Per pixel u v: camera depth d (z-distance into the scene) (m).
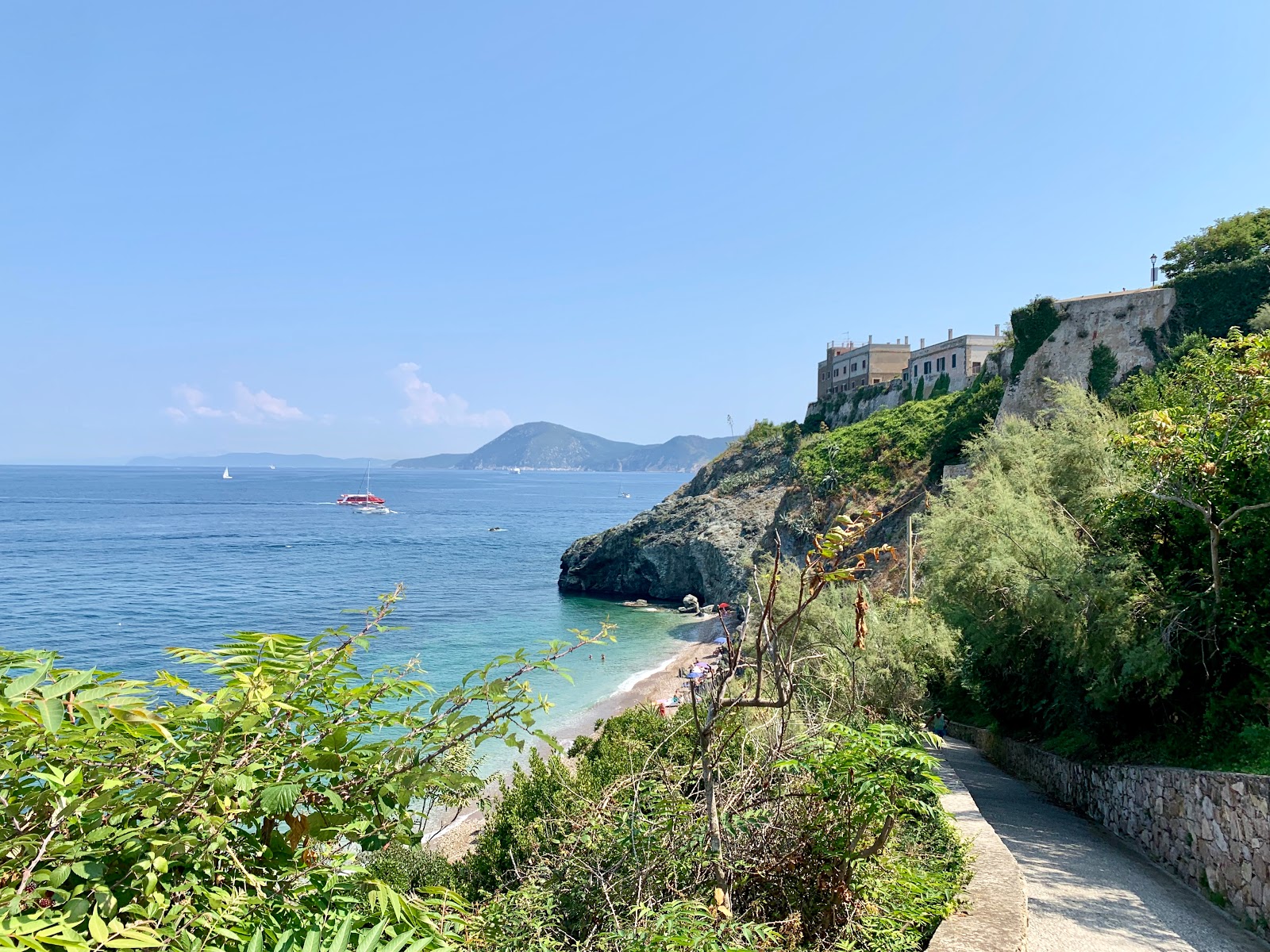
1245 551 13.02
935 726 22.47
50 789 2.57
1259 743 11.37
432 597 65.88
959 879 6.36
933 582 18.38
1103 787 14.55
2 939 2.21
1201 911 10.04
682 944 3.96
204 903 2.87
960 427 47.00
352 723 3.38
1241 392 13.34
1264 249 41.34
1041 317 44.50
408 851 9.62
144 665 38.53
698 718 5.08
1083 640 13.84
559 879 5.55
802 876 5.29
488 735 3.57
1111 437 14.88
